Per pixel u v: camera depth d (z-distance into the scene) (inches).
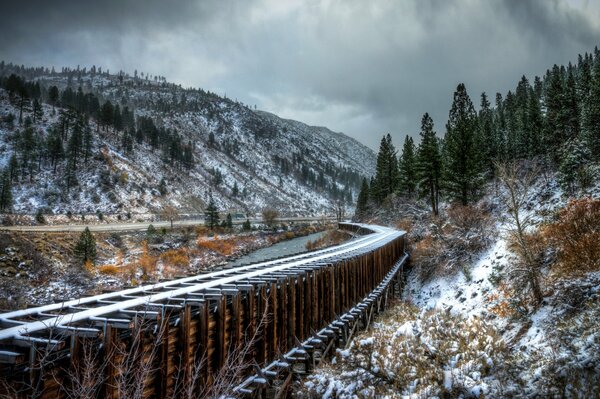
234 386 306.2
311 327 487.5
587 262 474.3
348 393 386.9
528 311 486.9
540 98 2918.3
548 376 316.8
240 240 2385.6
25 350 197.6
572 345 347.9
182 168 5462.6
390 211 2363.4
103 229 2063.2
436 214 1590.8
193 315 299.4
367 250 797.2
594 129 1053.8
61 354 208.2
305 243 2571.4
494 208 1221.1
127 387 223.3
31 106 4608.8
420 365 402.9
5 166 3189.0
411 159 2247.8
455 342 441.1
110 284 1280.8
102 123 4916.3
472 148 1462.8
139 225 2431.1
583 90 1450.5
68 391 199.5
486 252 856.9
